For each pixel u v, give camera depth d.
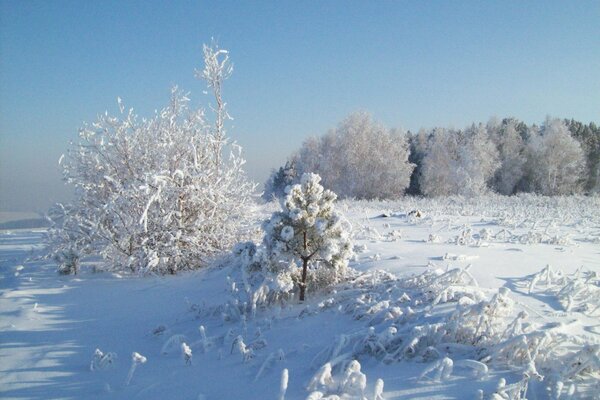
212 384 4.13
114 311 6.89
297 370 4.16
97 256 11.01
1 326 6.14
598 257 8.20
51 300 7.47
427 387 3.45
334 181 42.53
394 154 41.97
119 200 9.38
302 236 6.49
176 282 8.57
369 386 3.57
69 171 10.05
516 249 8.77
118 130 10.17
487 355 3.78
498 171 47.19
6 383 4.43
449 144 50.00
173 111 10.86
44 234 9.98
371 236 10.81
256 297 6.16
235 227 10.57
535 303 5.14
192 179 9.78
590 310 4.84
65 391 4.23
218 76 10.73
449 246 9.11
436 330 4.12
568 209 19.23
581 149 45.91
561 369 3.49
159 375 4.48
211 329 5.83
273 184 56.06
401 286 6.02
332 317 5.49
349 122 42.16
